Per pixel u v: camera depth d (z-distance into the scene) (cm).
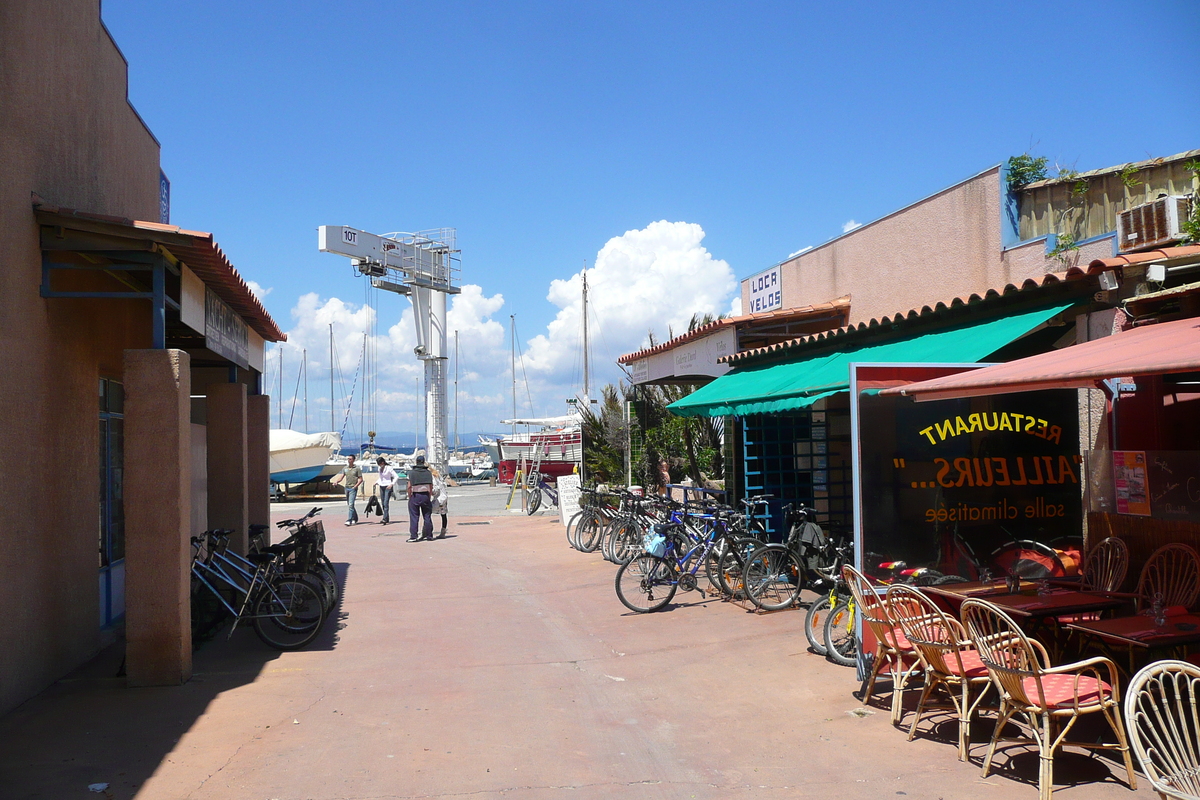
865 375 638
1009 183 1016
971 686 583
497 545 1619
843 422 1166
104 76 876
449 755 522
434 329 4644
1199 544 586
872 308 1270
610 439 2139
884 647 574
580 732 564
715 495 1116
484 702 634
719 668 710
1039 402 691
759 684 660
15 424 638
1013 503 673
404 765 506
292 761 514
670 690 656
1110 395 681
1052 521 681
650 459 1947
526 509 2352
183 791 469
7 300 629
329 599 995
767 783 470
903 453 647
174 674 687
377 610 1002
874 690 626
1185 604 562
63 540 729
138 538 686
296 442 3341
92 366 815
